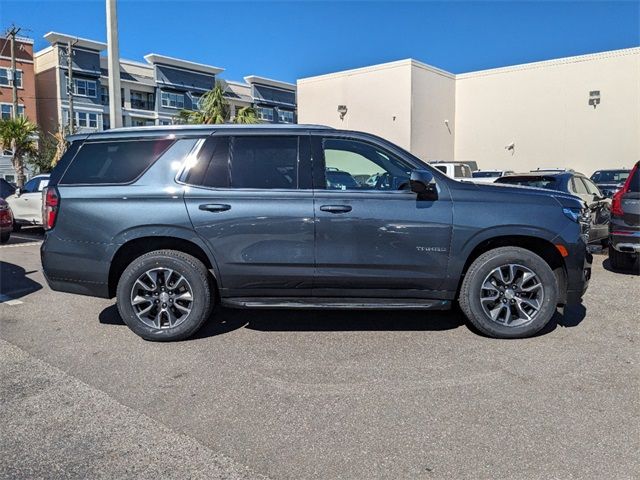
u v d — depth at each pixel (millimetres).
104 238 4730
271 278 4703
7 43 43219
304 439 3098
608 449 2939
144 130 4938
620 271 8203
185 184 4754
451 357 4352
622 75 23469
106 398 3666
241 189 4719
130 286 4781
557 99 25234
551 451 2928
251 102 63875
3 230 12172
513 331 4742
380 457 2900
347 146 4828
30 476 2742
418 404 3514
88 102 48125
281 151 4801
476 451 2939
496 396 3617
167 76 55344
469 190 4727
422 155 25828
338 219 4602
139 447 3027
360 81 26609
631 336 4859
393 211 4617
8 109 43344
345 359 4336
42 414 3436
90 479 2721
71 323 5465
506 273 4754
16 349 4680
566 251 4668
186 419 3355
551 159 25625
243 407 3510
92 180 4855
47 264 4867
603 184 18750
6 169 38875
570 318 5449
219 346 4691
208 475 2754
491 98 27094
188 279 4758
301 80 29281
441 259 4645
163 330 4793
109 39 11250
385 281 4676
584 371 4031
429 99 26125
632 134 23422
